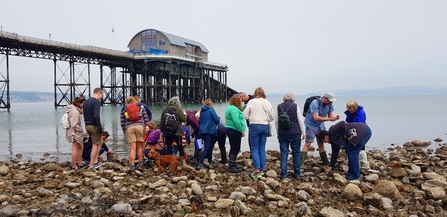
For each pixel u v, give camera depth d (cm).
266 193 624
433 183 676
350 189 606
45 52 4419
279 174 816
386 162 1023
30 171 874
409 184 731
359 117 785
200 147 967
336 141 768
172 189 670
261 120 780
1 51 3997
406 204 580
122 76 6322
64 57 4747
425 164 890
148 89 6003
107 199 602
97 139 877
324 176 768
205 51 7469
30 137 1800
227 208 544
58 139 1720
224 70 7425
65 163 997
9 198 606
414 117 3192
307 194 619
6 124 2625
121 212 531
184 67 6669
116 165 896
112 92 6206
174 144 977
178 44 6212
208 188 665
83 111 877
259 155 799
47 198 620
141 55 5641
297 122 763
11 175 826
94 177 763
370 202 580
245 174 815
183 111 892
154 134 952
